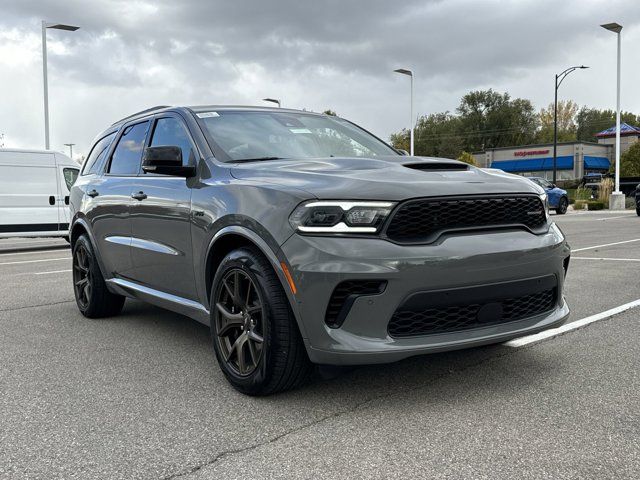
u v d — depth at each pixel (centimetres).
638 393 324
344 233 294
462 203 308
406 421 292
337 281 289
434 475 237
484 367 372
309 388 343
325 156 422
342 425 289
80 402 331
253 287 326
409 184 307
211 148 400
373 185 304
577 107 9619
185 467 251
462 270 296
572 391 328
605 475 234
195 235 377
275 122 450
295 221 304
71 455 264
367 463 249
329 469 245
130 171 493
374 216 293
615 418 290
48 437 284
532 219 335
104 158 555
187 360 410
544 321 334
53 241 1795
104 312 552
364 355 287
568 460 247
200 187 382
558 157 6619
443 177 325
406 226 297
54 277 859
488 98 10050
